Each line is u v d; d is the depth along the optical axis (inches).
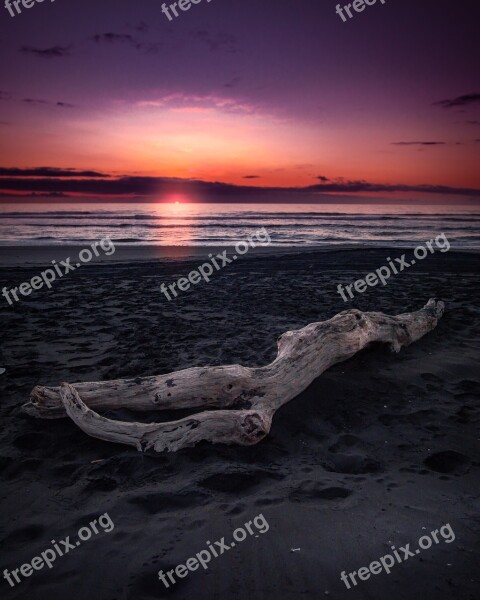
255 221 1959.9
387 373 207.0
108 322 316.2
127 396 168.1
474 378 205.2
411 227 1609.3
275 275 553.3
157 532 104.7
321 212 3147.1
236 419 146.4
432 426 161.3
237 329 294.5
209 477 127.0
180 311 352.8
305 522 106.7
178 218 2175.2
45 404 163.5
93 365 226.4
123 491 122.6
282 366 176.9
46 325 307.0
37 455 143.9
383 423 164.2
